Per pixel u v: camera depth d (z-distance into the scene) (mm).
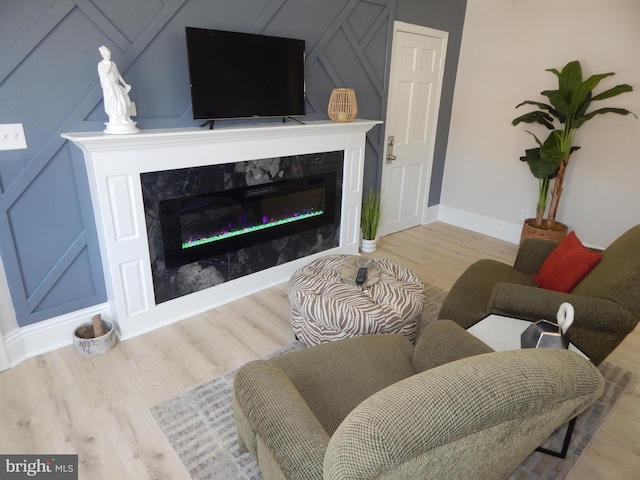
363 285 2281
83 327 2428
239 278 3016
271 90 2799
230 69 2561
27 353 2299
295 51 2850
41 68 2039
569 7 3564
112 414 1922
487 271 2506
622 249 2021
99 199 2158
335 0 3129
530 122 3691
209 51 2441
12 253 2158
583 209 3848
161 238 2508
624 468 1723
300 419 1145
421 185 4617
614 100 3484
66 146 2209
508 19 3938
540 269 2457
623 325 1839
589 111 3633
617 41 3383
